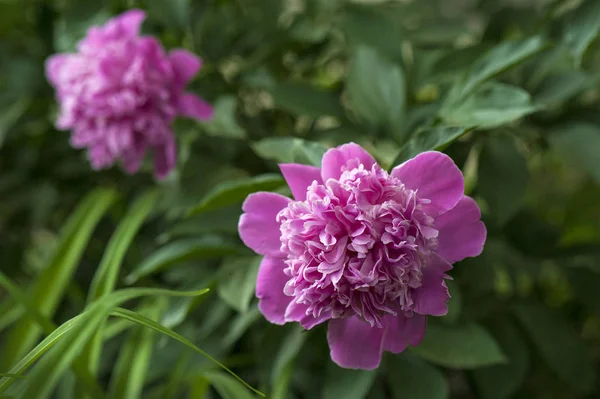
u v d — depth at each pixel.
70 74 0.88
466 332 0.81
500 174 0.86
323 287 0.71
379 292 0.71
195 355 0.91
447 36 0.93
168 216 0.91
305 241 0.71
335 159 0.72
